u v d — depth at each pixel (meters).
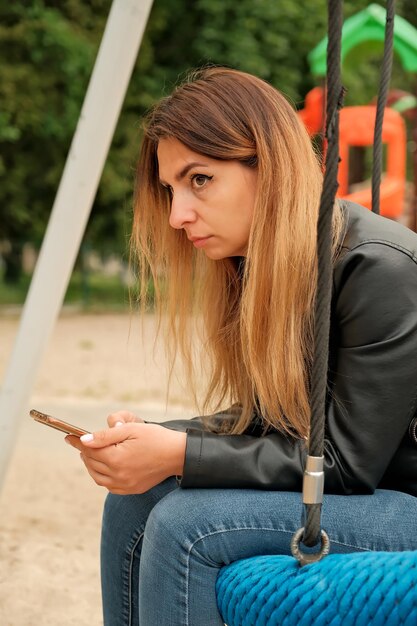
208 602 1.59
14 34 13.22
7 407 2.97
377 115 2.08
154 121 1.74
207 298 2.02
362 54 8.59
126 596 1.90
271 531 1.59
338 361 1.63
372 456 1.59
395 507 1.62
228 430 1.93
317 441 1.44
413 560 1.37
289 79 14.72
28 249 16.95
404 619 1.33
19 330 2.95
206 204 1.71
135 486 1.66
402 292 1.59
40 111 13.67
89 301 14.67
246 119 1.69
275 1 14.29
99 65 2.76
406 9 14.63
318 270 1.42
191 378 2.06
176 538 1.59
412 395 1.59
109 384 7.30
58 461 4.91
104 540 1.93
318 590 1.41
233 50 14.30
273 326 1.69
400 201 8.38
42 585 3.15
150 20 14.30
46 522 3.88
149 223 1.95
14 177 14.20
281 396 1.69
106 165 14.23
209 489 1.65
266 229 1.69
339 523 1.58
